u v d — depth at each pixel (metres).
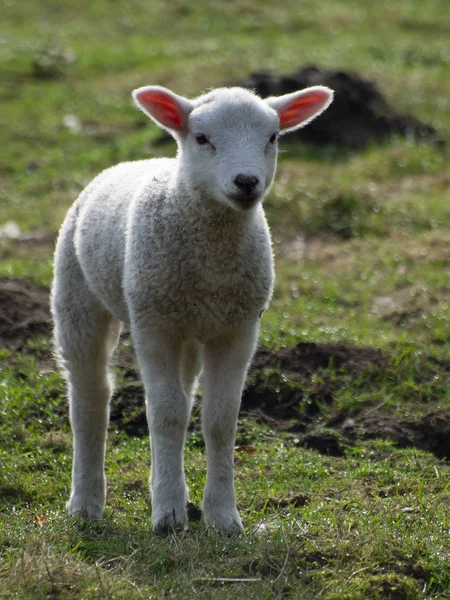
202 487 12.96
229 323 11.26
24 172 29.27
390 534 10.94
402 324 18.44
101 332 12.38
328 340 17.25
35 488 12.94
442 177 27.16
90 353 12.34
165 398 11.07
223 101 11.34
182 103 11.62
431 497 12.45
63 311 12.53
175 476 11.09
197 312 11.12
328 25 47.53
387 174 27.38
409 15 50.16
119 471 13.52
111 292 11.96
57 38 43.94
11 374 16.19
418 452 13.91
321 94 12.31
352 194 25.05
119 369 16.20
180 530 10.96
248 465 13.70
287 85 30.14
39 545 10.50
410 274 20.91
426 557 10.64
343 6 51.47
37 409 15.26
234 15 48.50
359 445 14.23
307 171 27.25
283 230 23.95
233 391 11.27
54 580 9.73
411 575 10.41
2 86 36.84
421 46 43.56
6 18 46.91
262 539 10.75
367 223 23.95
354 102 30.45
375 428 14.61
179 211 11.10
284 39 44.47
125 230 11.65
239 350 11.38
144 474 13.34
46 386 15.86
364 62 39.34
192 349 12.40
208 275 11.02
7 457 13.78
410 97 33.66
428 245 22.50
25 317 18.23
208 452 11.37
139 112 33.78
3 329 17.72
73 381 12.39
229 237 11.00
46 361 16.92
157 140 30.55
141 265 11.16
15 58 39.53
